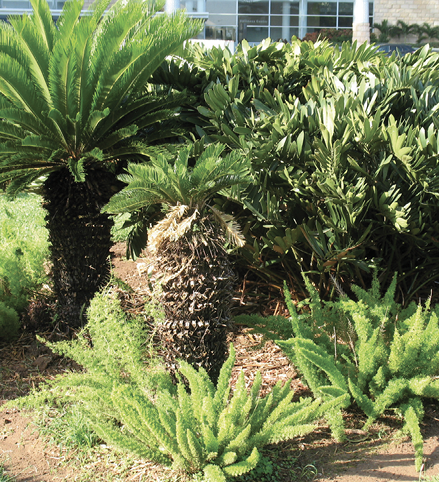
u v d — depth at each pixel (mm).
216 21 21672
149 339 3561
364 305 3281
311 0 21781
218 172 2877
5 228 4977
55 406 3211
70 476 2596
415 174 3488
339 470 2600
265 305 4555
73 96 4027
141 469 2625
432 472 2562
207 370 3035
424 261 4090
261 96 4492
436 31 24266
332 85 4258
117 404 2457
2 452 2795
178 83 4855
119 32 3871
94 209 4031
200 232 2895
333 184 3471
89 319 3443
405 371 3080
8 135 4098
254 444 2549
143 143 4039
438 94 4195
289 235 3670
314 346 3051
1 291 4387
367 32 20203
